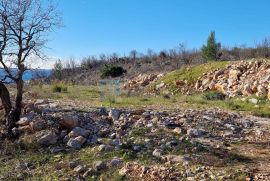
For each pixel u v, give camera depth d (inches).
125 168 346.3
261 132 490.0
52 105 599.8
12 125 464.8
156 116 527.2
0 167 382.0
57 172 358.6
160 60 2513.5
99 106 660.7
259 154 389.4
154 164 356.2
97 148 402.0
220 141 440.1
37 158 395.9
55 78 1955.0
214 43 1806.1
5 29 462.0
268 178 307.4
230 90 1048.2
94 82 2057.1
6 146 420.8
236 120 576.1
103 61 2832.2
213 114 601.3
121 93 1078.4
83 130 448.5
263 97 888.3
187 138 434.0
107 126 480.1
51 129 457.7
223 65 1232.2
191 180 313.1
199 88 1181.1
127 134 449.7
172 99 935.0
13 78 475.5
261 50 2032.5
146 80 1419.8
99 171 353.1
